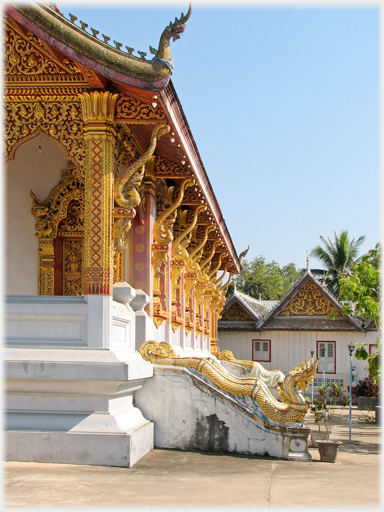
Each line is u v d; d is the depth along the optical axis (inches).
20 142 311.6
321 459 346.9
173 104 308.7
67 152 307.9
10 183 491.2
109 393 283.7
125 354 317.1
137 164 302.5
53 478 244.7
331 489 251.3
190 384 339.9
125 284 341.4
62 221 506.9
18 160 491.5
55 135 309.3
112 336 302.5
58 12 287.7
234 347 1187.9
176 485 244.7
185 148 362.9
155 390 342.0
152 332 422.9
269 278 2354.8
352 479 280.1
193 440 335.9
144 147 396.2
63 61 305.7
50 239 492.4
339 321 1152.8
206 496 226.1
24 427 280.7
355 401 1112.8
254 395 343.6
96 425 280.2
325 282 1660.9
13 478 242.8
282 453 332.8
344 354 1141.1
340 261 1660.9
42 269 490.9
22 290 488.4
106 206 297.6
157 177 424.5
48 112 310.5
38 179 494.3
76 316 291.7
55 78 308.3
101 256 295.0
